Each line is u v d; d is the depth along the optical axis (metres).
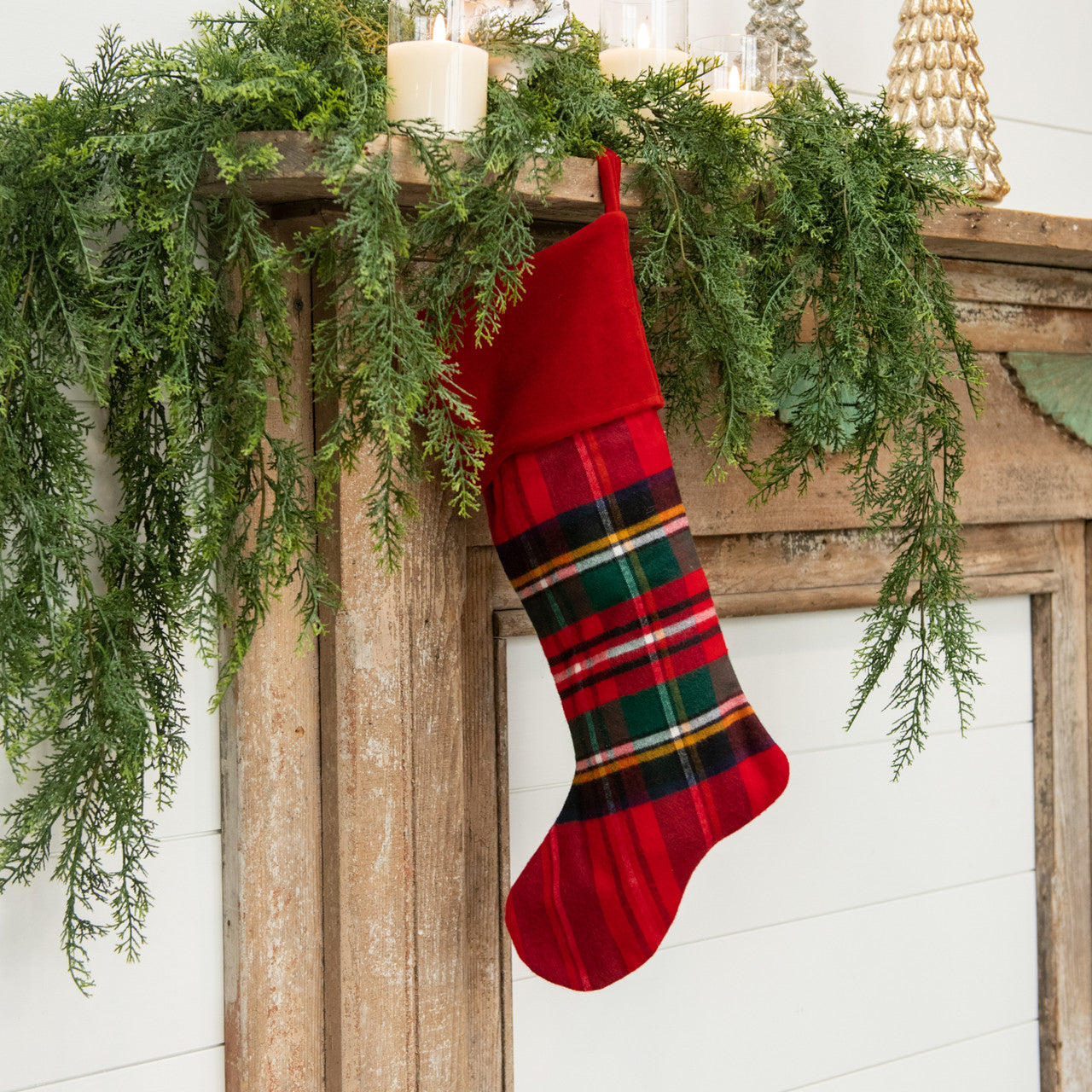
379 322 0.69
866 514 1.20
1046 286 1.26
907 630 1.29
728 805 0.82
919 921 1.31
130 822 0.76
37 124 0.68
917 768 1.31
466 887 1.00
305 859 0.91
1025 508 1.28
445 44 0.73
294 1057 0.91
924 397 0.96
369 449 0.87
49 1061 0.84
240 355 0.71
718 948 1.18
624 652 0.81
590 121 0.81
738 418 0.88
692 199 0.84
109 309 0.72
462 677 0.99
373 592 0.89
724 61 0.92
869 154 0.90
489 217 0.75
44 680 0.80
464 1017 0.96
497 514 0.85
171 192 0.69
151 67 0.69
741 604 1.13
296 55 0.73
